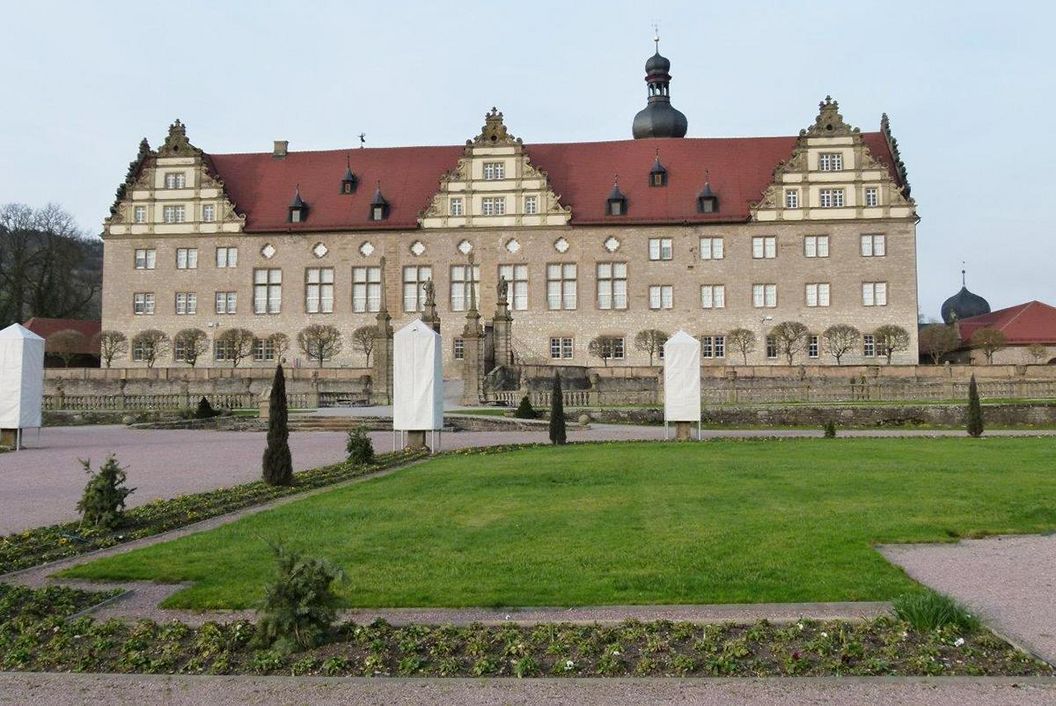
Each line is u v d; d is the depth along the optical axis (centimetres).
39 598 1240
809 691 904
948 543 1562
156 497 2250
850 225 8594
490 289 8875
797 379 7044
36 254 10688
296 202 9056
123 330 9062
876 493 2119
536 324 8825
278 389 2434
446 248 8919
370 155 9638
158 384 7381
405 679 950
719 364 8650
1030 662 964
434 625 1106
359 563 1428
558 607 1184
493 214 8938
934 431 4538
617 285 8819
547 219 8862
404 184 9312
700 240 8769
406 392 3538
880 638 1040
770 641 1042
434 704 888
